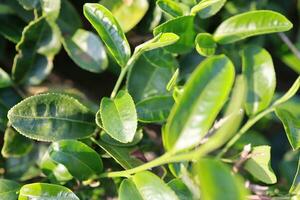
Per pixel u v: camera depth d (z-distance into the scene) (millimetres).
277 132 645
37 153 548
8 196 493
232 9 602
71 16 563
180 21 505
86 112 496
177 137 388
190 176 474
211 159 364
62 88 591
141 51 483
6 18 567
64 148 479
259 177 493
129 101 472
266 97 506
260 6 617
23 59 544
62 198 472
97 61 549
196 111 385
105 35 483
